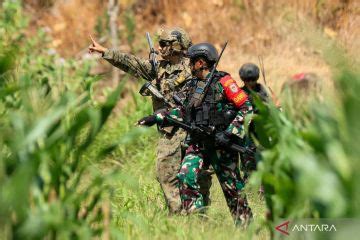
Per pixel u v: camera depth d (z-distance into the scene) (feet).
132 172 94.79
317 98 48.42
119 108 134.51
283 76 150.82
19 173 40.11
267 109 48.24
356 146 39.68
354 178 39.63
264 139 47.96
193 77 71.61
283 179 44.75
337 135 41.16
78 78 113.29
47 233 42.19
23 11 186.50
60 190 44.27
